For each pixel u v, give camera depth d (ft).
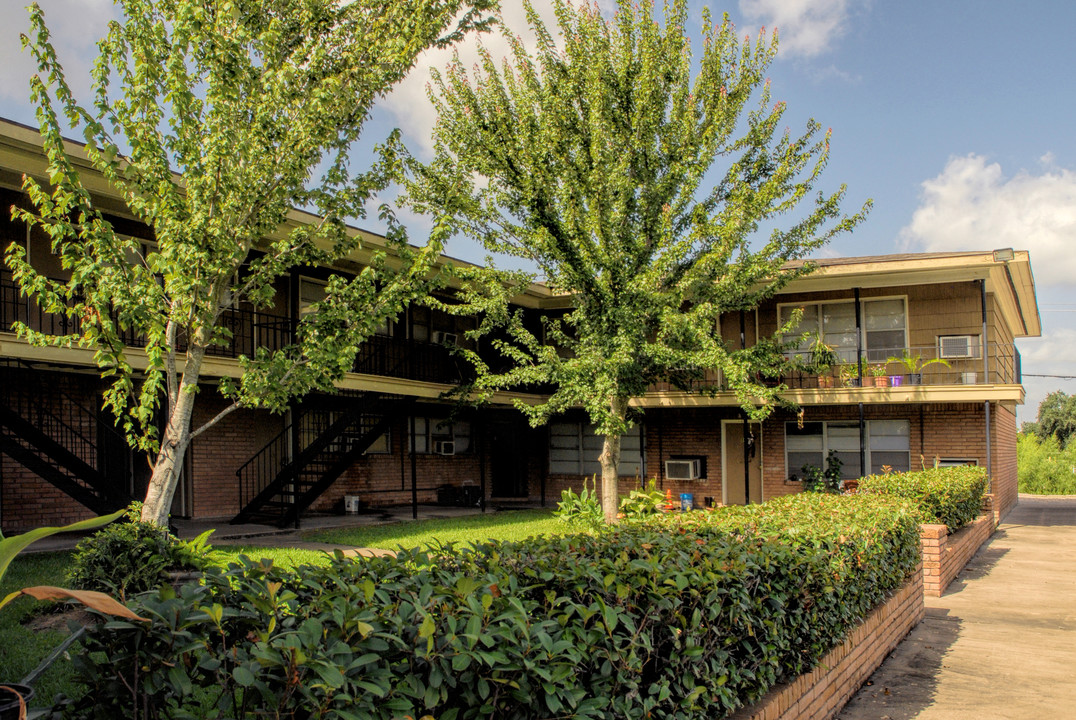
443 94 41.91
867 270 53.72
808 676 15.78
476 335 45.91
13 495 39.27
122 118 26.86
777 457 61.98
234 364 40.75
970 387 52.24
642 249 41.24
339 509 56.59
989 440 52.31
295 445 44.55
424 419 65.62
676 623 10.99
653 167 41.70
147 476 46.50
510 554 11.78
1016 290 62.08
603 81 40.14
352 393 50.29
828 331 60.34
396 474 62.34
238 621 7.52
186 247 26.32
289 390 29.58
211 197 27.58
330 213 30.40
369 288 30.42
